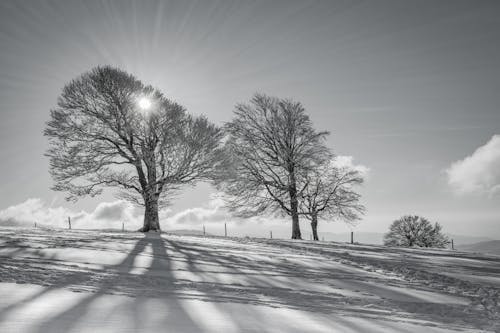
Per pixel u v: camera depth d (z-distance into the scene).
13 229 28.12
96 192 28.34
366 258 16.03
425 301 8.13
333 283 9.62
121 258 11.45
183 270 9.99
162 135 28.70
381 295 8.48
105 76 28.33
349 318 5.62
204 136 28.45
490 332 5.69
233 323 4.68
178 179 28.36
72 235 21.00
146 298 6.00
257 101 35.94
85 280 7.75
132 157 29.17
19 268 8.63
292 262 13.16
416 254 20.00
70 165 27.45
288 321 5.05
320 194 35.47
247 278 9.39
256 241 23.52
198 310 5.30
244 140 35.19
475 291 9.76
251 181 34.12
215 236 27.11
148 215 29.06
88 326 4.09
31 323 4.09
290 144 35.50
